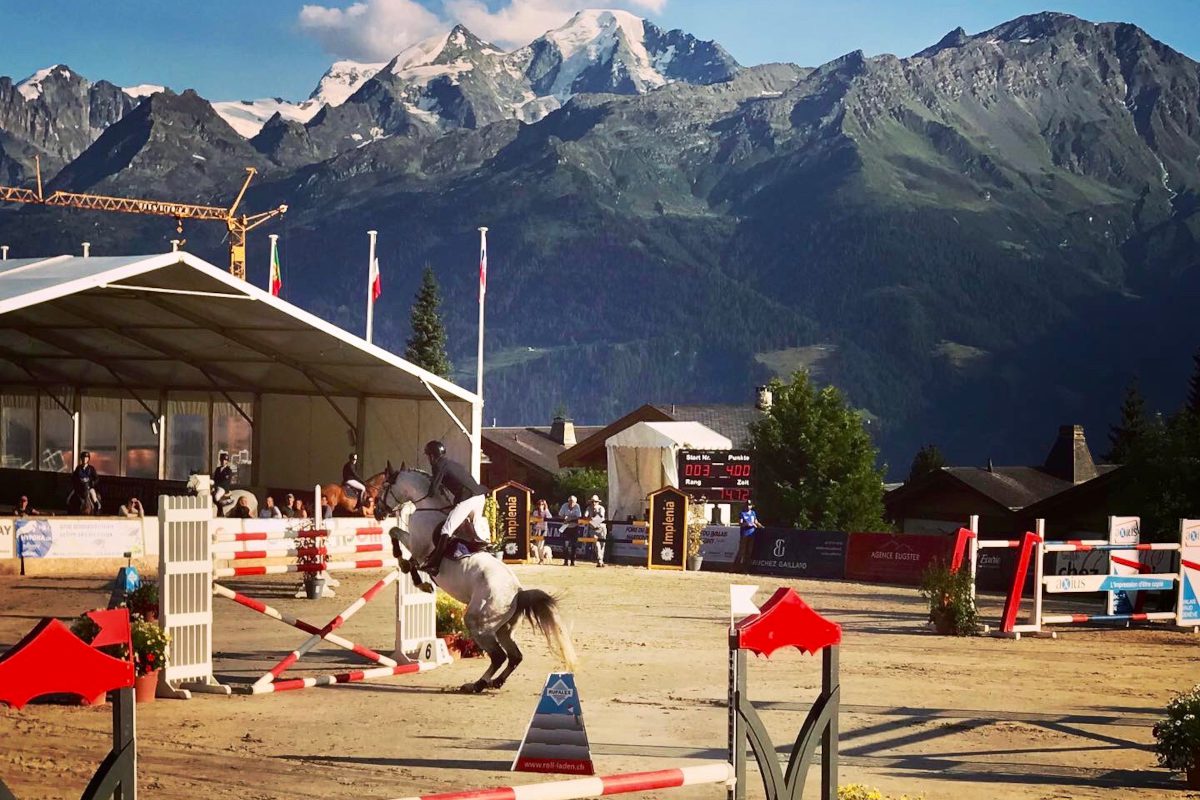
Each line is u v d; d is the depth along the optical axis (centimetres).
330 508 2844
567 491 6150
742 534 3797
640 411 6700
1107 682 1652
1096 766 1149
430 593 1683
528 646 1880
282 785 1012
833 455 5425
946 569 2211
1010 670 1742
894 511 5922
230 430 3834
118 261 2623
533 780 1042
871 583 3469
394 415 3391
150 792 979
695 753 1156
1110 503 3438
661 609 2494
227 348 3369
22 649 589
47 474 4200
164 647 1398
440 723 1291
